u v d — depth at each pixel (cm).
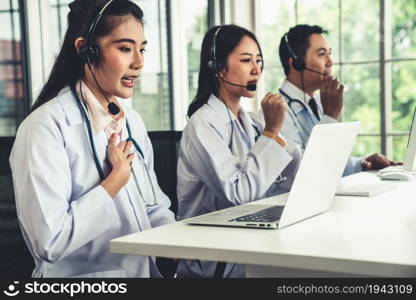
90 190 197
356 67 554
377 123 552
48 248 182
